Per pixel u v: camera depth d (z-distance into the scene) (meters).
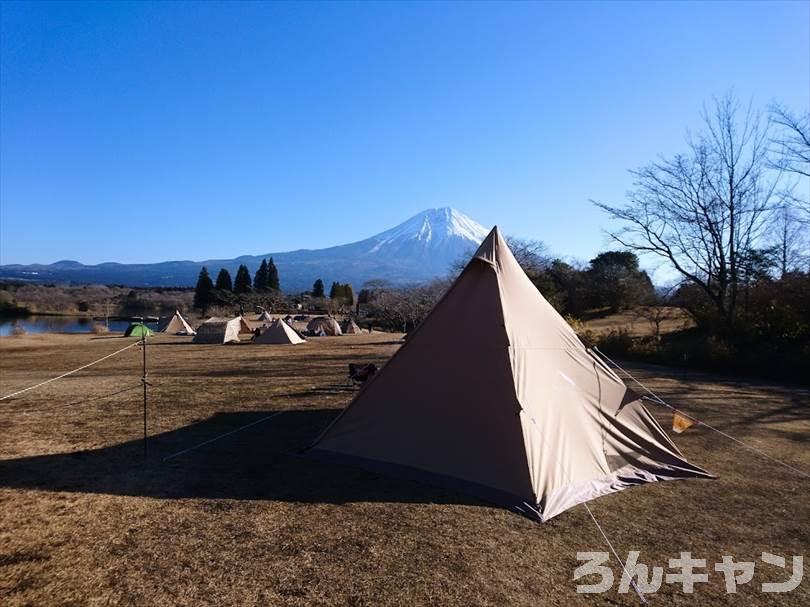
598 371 6.25
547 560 3.77
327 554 3.72
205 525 4.14
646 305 31.11
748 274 20.23
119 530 4.01
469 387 5.48
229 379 12.16
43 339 27.39
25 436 6.65
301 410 8.59
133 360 16.88
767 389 12.69
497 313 5.68
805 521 4.67
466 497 4.88
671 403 10.34
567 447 5.31
